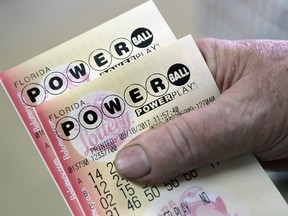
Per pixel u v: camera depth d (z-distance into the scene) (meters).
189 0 1.06
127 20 0.46
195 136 0.43
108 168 0.43
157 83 0.44
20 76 0.45
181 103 0.44
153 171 0.43
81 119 0.43
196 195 0.44
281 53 0.48
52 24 1.00
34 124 0.43
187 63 0.44
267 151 0.51
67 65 0.45
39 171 0.83
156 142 0.43
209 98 0.45
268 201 0.43
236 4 1.03
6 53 0.97
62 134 0.43
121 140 0.44
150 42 0.46
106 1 1.03
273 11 1.02
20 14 0.99
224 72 0.50
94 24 1.02
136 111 0.44
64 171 0.43
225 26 1.06
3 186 0.82
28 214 0.81
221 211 0.43
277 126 0.47
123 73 0.44
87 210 0.43
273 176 0.69
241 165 0.45
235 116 0.45
